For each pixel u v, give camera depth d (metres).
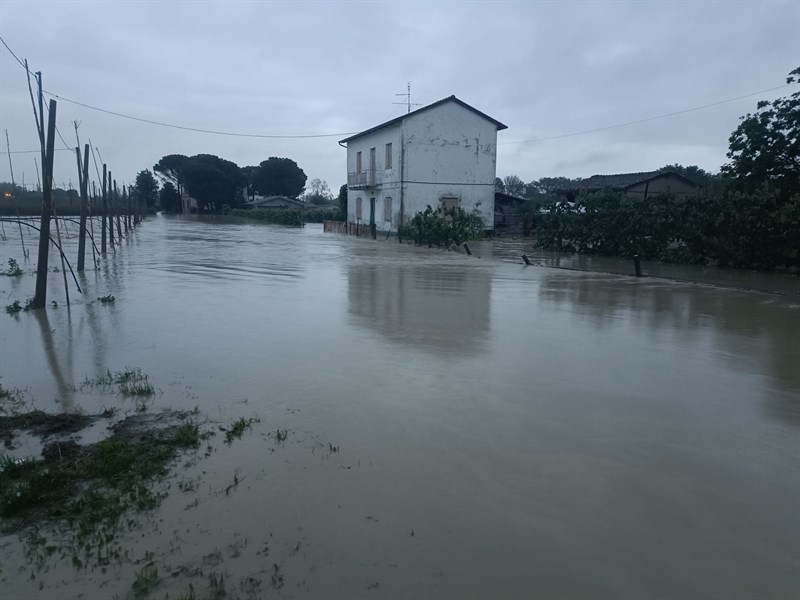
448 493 4.59
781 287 15.44
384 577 3.62
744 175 21.56
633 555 3.84
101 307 12.02
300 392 6.83
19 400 6.66
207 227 50.47
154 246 28.84
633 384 7.20
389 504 4.43
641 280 16.92
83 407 6.44
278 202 92.81
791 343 9.30
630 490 4.66
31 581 3.62
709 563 3.77
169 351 8.59
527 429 5.81
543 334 9.78
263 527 4.15
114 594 3.49
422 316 11.17
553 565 3.73
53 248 26.81
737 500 4.52
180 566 3.74
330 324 10.38
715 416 6.20
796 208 18.20
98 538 4.04
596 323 10.73
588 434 5.71
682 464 5.11
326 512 4.33
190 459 5.16
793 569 3.71
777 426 5.95
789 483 4.80
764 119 20.50
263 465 5.05
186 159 101.94
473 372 7.61
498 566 3.72
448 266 20.44
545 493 4.60
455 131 36.88
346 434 5.68
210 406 6.41
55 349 8.73
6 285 15.06
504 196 40.25
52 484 4.70
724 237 20.28
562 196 39.41
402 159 36.12
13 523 4.25
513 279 16.94
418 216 31.09
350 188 44.97
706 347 9.02
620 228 24.08
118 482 4.77
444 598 3.44
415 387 7.00
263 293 13.88
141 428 5.84
